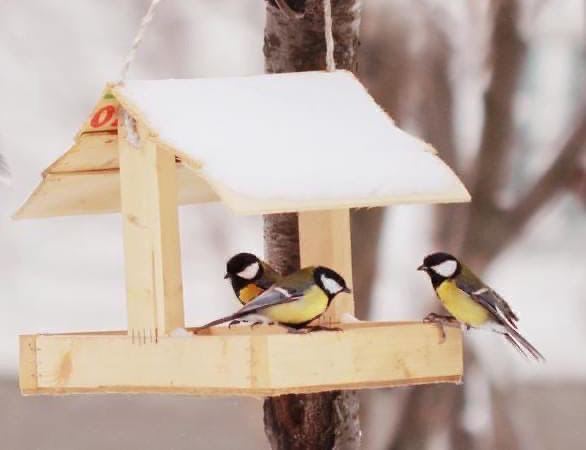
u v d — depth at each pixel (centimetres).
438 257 961
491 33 1258
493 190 1255
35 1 1867
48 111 1869
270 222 1024
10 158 1864
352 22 1039
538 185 1249
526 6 1340
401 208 1517
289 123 907
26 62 1866
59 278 2041
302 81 952
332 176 855
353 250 1256
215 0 1789
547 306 1930
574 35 1494
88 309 2020
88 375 902
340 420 1002
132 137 909
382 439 1284
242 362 831
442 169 882
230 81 945
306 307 886
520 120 1352
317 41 1032
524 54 1264
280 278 977
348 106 931
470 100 1323
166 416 1903
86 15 1858
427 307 1447
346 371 841
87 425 1894
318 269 898
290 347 827
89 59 1859
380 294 1422
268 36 1045
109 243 2050
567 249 1928
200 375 853
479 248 1255
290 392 827
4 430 1903
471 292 952
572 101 1460
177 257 899
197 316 1772
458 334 877
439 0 1323
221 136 880
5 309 2016
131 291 901
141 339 884
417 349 865
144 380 883
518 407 1458
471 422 1314
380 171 868
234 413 1892
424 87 1312
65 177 976
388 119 928
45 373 913
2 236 2023
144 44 1792
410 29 1310
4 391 1970
